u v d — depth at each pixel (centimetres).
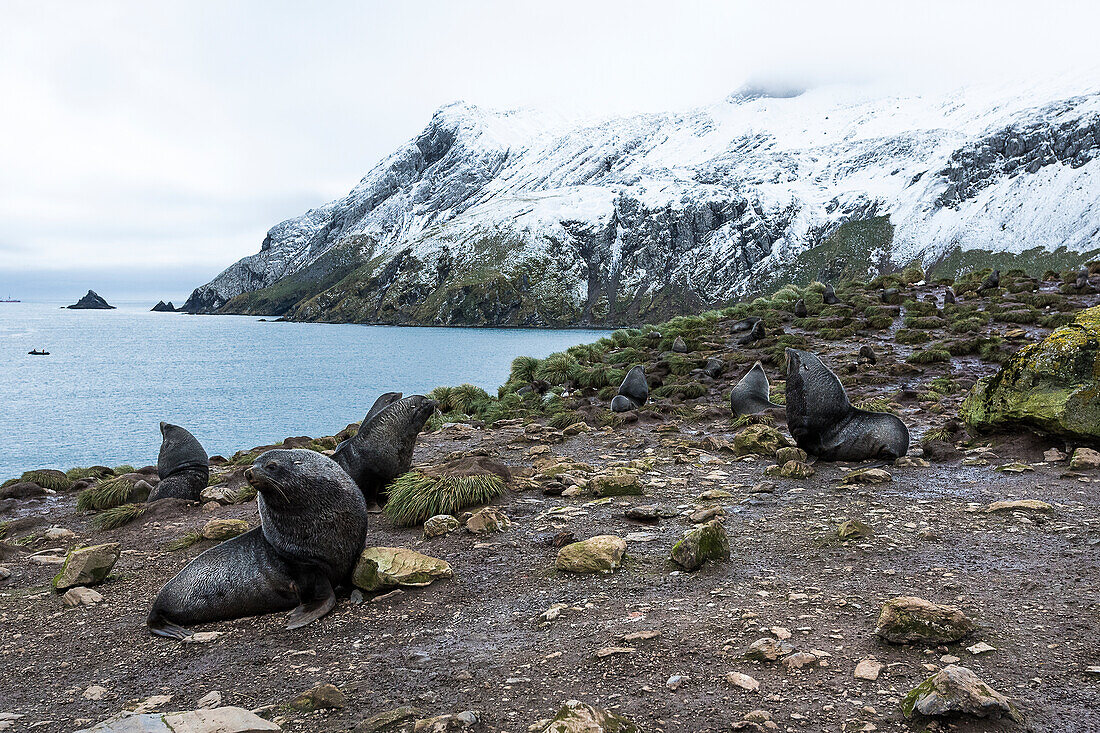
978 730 327
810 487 869
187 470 1202
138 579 765
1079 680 371
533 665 452
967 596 501
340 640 535
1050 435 941
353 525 626
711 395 1930
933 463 943
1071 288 2689
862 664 407
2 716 453
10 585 798
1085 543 591
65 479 1569
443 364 11412
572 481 988
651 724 364
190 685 482
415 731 375
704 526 632
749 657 428
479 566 672
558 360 2591
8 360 13438
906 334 2330
